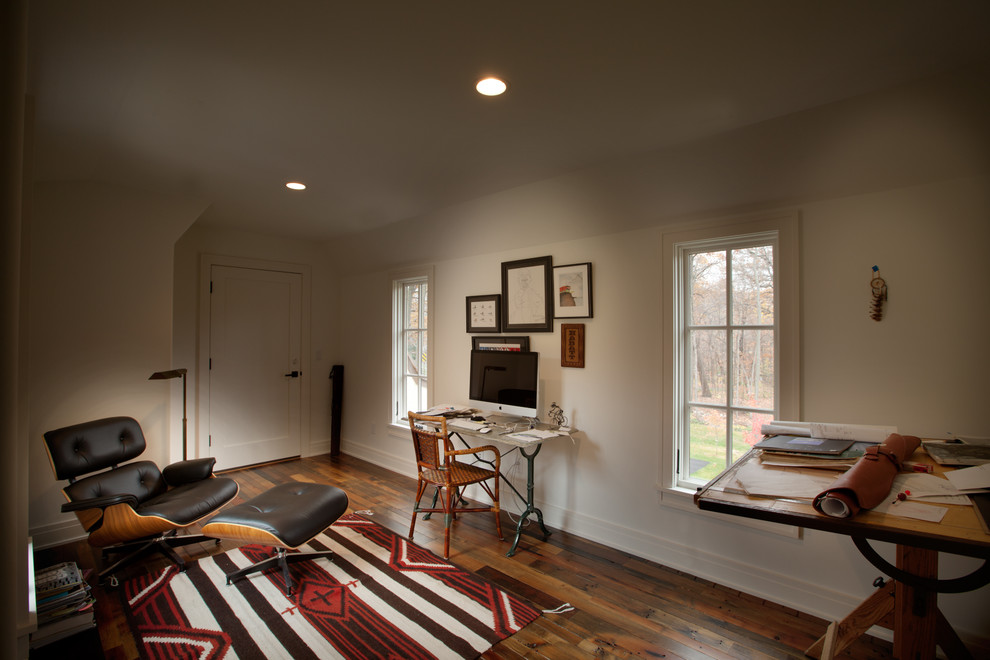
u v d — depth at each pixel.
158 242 3.42
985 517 1.05
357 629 2.12
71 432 2.75
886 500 1.15
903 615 1.50
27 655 1.75
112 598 2.38
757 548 2.40
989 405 1.87
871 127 1.97
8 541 0.39
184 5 1.42
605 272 3.03
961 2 1.41
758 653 1.97
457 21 1.52
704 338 2.70
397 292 4.70
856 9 1.44
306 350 5.11
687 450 2.76
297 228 4.50
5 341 0.40
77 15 1.46
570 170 2.85
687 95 1.98
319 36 1.59
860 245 2.14
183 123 2.25
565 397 3.23
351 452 5.19
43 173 2.87
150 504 2.74
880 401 2.10
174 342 4.22
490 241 3.68
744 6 1.44
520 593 2.42
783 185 2.30
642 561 2.77
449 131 2.34
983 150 1.83
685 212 2.66
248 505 2.65
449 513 2.84
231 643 2.03
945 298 1.95
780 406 2.34
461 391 3.94
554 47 1.66
